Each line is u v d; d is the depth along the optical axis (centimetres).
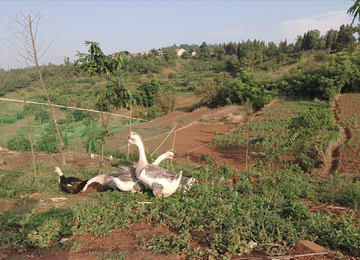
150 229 534
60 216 539
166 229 532
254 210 593
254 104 4756
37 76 1401
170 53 18000
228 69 13950
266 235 457
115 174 802
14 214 563
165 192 693
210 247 436
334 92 4259
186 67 15875
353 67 4609
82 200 705
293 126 1991
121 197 698
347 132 2530
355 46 7894
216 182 989
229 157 2273
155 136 2202
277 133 2781
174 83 11600
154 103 6738
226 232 485
